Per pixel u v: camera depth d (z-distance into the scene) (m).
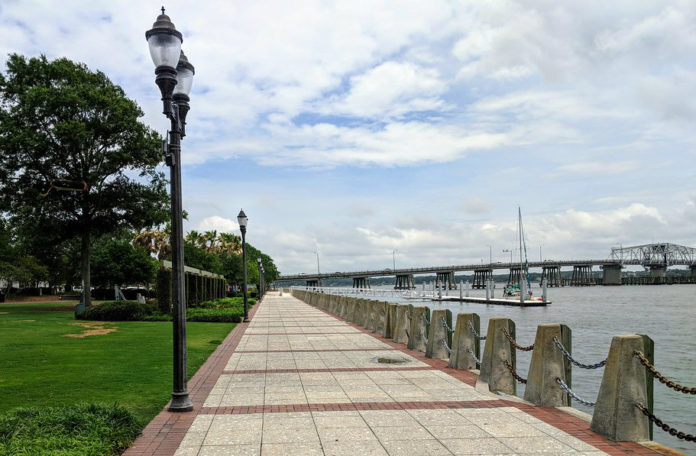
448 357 12.12
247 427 6.48
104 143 33.94
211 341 15.69
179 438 6.04
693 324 39.56
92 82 35.28
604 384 6.09
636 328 36.78
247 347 14.65
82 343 14.95
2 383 9.16
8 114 32.47
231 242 93.62
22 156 31.72
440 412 7.15
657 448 5.56
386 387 8.91
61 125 30.31
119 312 24.09
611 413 5.93
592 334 32.78
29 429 5.30
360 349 14.02
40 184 32.84
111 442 5.48
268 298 67.62
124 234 40.28
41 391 8.51
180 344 7.46
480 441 5.83
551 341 7.53
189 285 32.16
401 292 69.12
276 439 5.97
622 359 5.94
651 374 6.02
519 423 6.56
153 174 36.00
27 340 15.60
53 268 65.12
